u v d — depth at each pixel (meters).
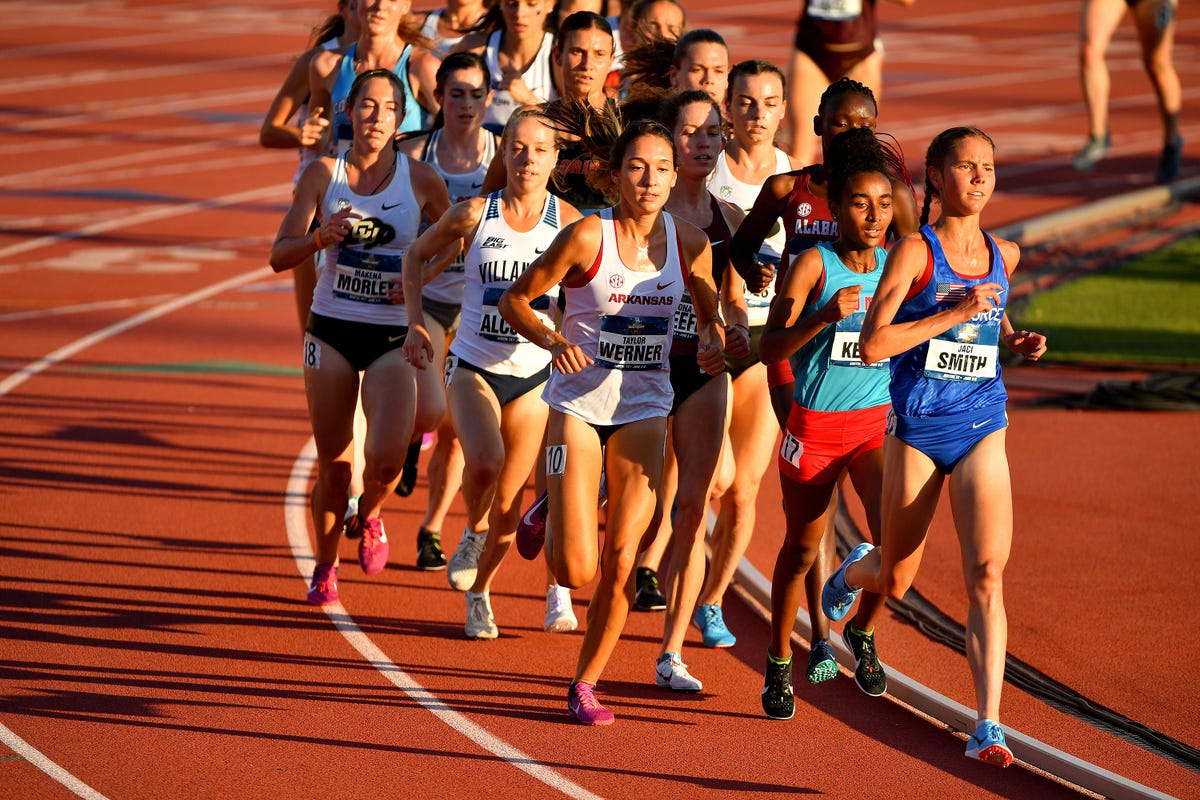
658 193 18.64
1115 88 96.19
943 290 17.59
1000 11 134.50
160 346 42.16
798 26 41.28
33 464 31.33
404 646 22.78
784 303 19.08
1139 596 24.72
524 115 21.61
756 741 19.61
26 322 44.38
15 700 20.31
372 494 23.64
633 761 18.83
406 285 22.12
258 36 114.00
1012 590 25.02
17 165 70.62
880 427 19.55
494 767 18.56
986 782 18.41
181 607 24.03
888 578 18.72
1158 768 18.67
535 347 22.39
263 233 58.75
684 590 21.05
